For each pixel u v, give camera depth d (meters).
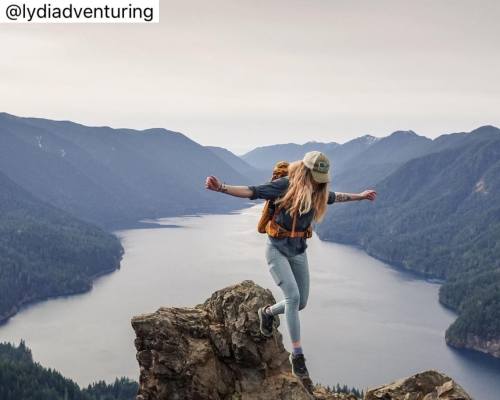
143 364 10.93
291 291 10.19
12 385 141.00
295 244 10.21
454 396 10.74
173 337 10.80
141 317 10.91
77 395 142.12
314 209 10.02
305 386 10.99
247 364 10.98
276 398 10.61
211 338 11.18
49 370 154.75
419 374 11.66
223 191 9.41
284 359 11.28
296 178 9.73
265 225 10.34
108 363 177.88
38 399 136.88
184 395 10.70
